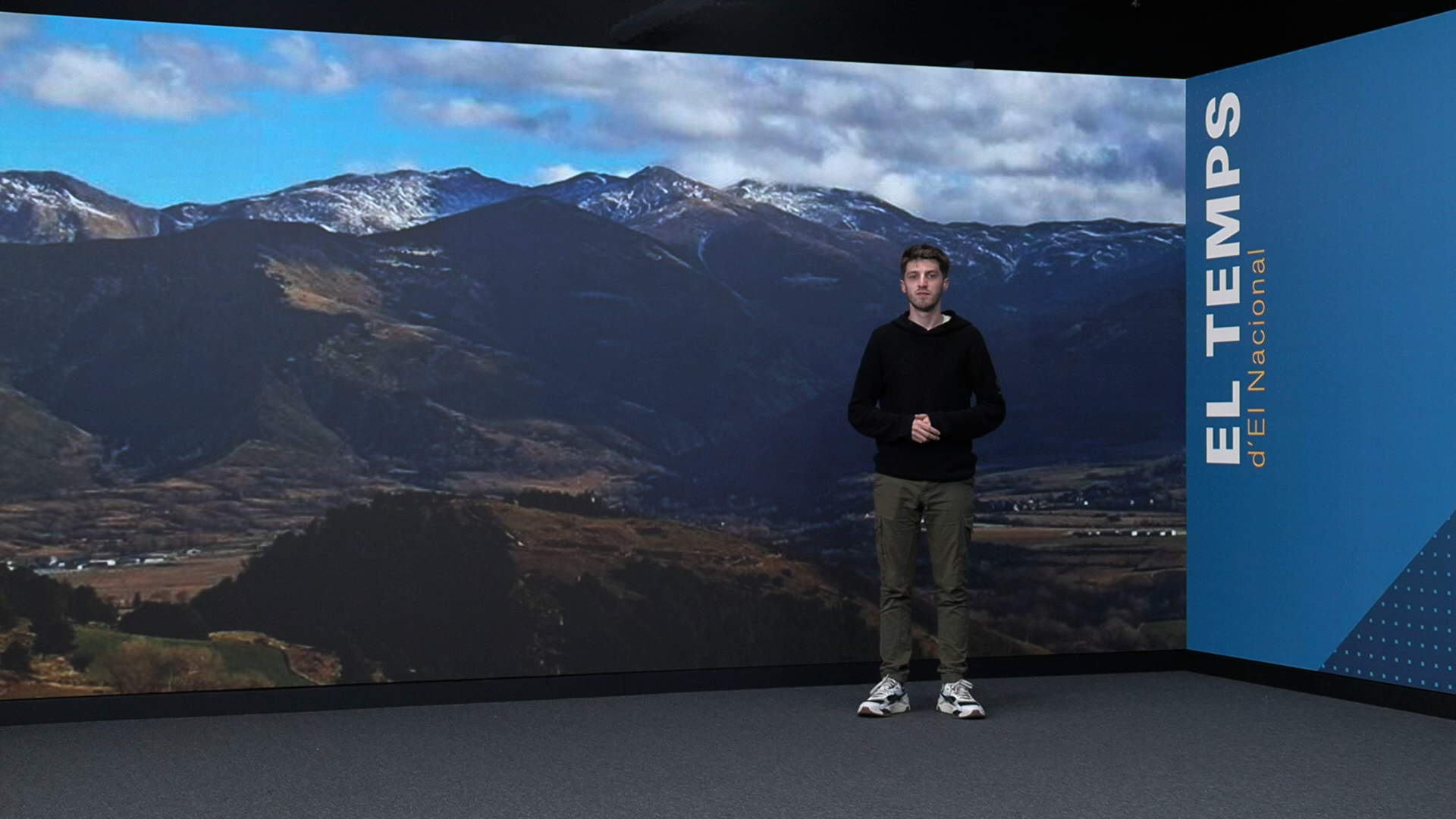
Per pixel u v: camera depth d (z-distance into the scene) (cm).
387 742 458
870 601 569
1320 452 534
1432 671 494
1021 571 582
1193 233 591
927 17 578
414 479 532
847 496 568
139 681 504
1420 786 393
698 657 553
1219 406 579
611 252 554
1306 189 541
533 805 373
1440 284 489
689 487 555
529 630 538
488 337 541
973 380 509
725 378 561
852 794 385
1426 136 494
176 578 509
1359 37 518
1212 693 541
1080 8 582
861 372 516
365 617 525
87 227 509
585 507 545
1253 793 385
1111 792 387
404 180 538
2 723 492
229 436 518
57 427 502
